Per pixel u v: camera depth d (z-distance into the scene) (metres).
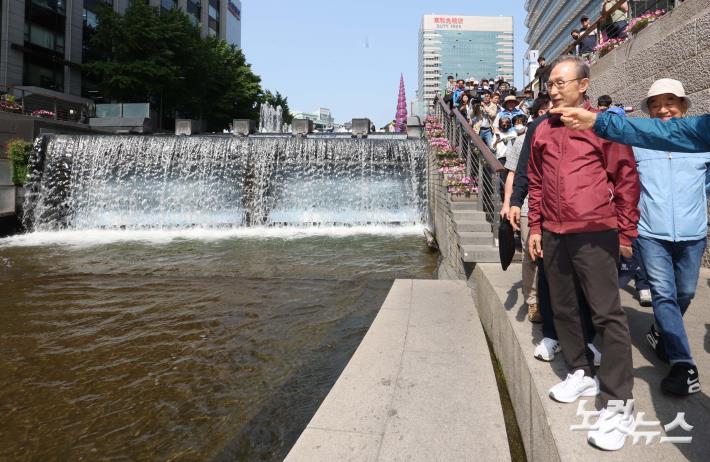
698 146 1.59
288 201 15.40
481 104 10.04
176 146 15.01
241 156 15.03
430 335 3.74
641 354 2.78
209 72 34.12
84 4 35.06
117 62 29.09
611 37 9.48
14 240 11.98
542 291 2.57
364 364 3.17
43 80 31.83
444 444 2.22
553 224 2.19
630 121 1.70
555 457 1.86
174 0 45.00
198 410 3.34
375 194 15.24
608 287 2.04
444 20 113.94
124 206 14.96
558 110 1.82
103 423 3.21
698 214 2.60
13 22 29.31
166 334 4.99
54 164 14.62
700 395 2.23
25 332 5.10
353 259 9.03
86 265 8.68
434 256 9.25
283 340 4.73
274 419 3.18
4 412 3.38
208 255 9.58
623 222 2.13
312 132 21.94
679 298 2.73
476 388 2.80
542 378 2.33
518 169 2.84
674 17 6.33
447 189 7.54
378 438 2.27
